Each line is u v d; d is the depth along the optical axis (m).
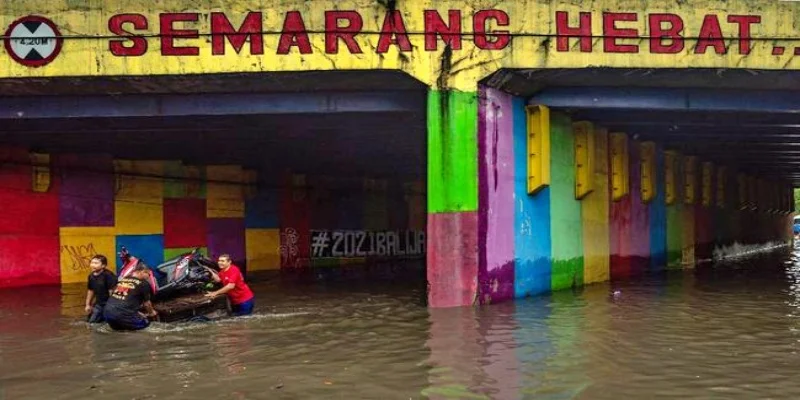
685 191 23.59
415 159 21.39
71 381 7.77
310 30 12.07
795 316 11.73
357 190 26.17
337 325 11.05
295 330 10.66
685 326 10.70
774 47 12.37
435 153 12.26
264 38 12.09
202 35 12.09
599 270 17.08
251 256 22.09
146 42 12.10
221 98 13.53
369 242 26.53
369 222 26.61
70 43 12.12
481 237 12.35
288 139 17.11
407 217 28.47
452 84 12.23
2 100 13.48
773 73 12.59
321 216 24.73
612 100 13.76
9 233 16.78
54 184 17.69
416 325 10.80
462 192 12.20
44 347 9.60
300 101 13.47
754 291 15.37
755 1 12.39
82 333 10.65
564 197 15.31
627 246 18.78
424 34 12.20
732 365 8.23
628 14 12.41
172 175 20.08
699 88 13.69
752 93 13.80
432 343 9.45
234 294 12.31
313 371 8.06
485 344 9.34
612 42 12.38
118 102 13.55
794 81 12.99
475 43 12.27
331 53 12.08
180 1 12.09
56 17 12.12
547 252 14.56
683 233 23.25
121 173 18.95
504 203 13.00
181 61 12.10
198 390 7.34
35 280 17.23
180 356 8.93
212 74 12.18
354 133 16.23
